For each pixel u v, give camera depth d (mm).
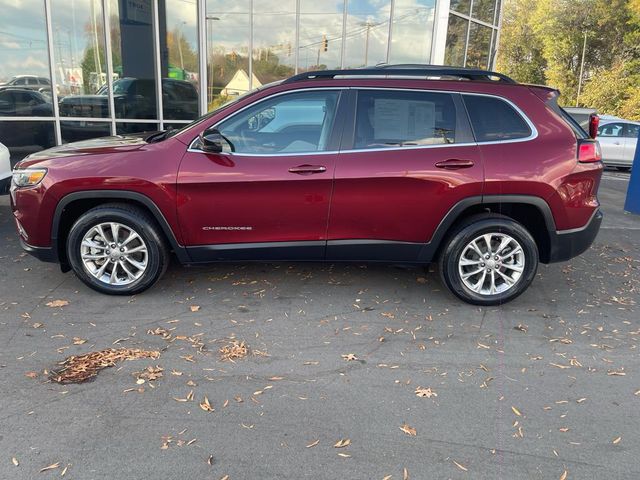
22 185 4152
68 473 2404
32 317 3965
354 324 3998
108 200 4242
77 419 2787
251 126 4105
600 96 35594
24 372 3219
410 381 3248
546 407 3016
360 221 4137
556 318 4211
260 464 2498
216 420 2816
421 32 12438
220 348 3580
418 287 4754
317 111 4113
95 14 9922
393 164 4023
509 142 4090
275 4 11578
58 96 9711
